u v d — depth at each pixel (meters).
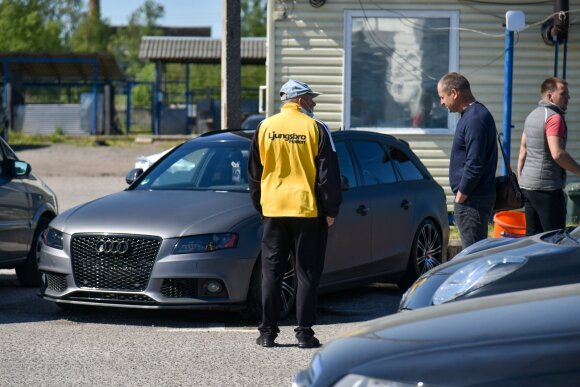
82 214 14.44
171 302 13.48
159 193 15.32
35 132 67.75
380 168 16.72
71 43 126.81
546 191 15.71
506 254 9.97
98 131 67.75
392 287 18.17
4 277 19.73
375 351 6.01
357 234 15.52
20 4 104.56
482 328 6.05
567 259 9.62
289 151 12.34
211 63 72.38
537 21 24.81
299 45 24.84
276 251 12.53
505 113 23.09
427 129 25.12
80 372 11.12
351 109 25.08
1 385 10.52
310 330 12.52
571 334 5.74
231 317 14.75
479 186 14.03
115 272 13.74
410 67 25.06
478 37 24.91
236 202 14.48
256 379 10.84
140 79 105.56
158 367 11.38
